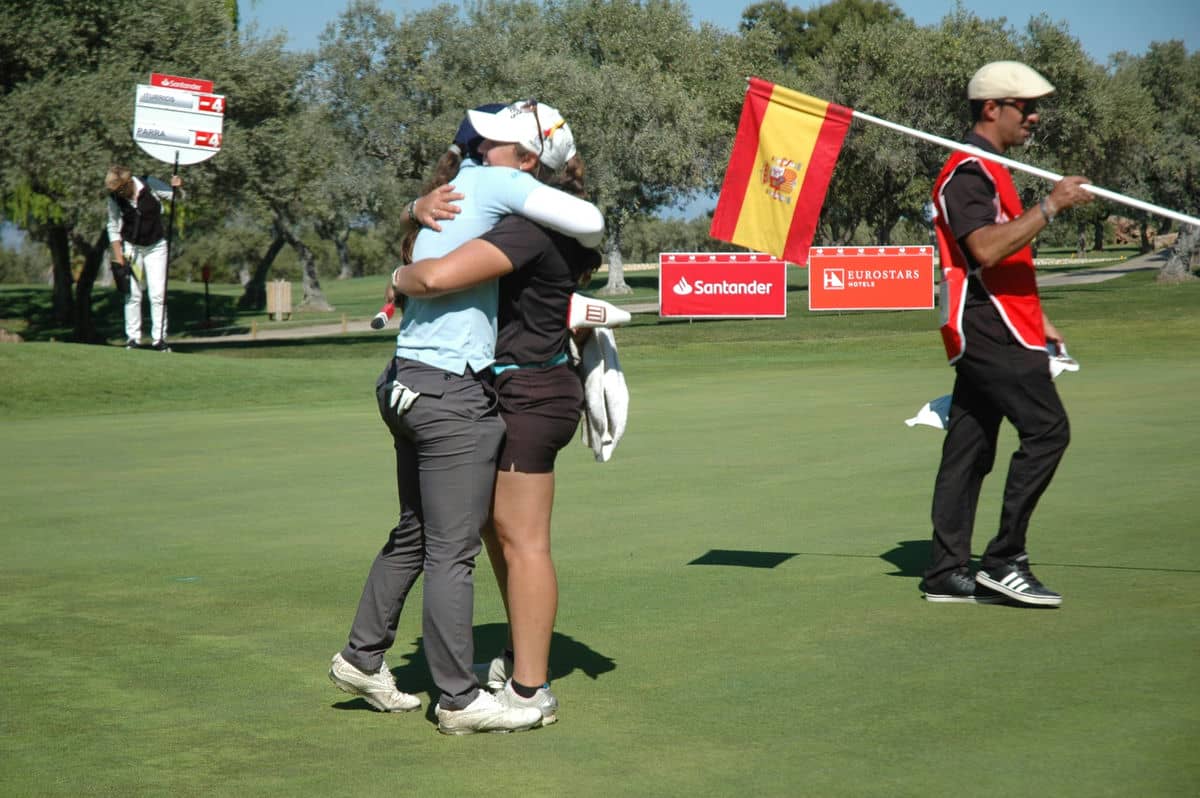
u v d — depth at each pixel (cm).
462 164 334
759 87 461
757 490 687
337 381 1462
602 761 290
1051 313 2627
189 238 5569
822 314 2873
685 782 273
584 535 573
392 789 274
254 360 1590
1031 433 429
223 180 2542
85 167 2286
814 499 655
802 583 472
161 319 1609
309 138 2719
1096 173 5184
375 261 8831
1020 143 450
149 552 554
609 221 4934
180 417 1162
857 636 396
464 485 317
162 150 1598
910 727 305
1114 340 1831
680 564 509
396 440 339
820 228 7462
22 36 2312
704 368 1661
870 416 1024
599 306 343
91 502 690
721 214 469
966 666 357
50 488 741
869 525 584
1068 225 8188
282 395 1364
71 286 3662
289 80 2631
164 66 2469
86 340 2862
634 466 782
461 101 3506
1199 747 284
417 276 315
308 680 365
